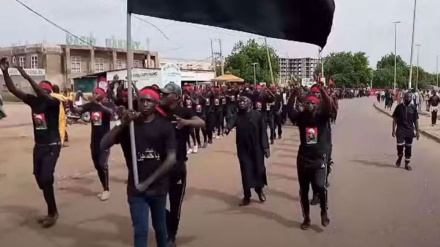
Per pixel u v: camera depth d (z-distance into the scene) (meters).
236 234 6.27
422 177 10.36
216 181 9.78
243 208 7.62
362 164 12.20
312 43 4.21
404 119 11.41
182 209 7.55
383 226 6.62
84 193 8.63
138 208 4.36
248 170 7.79
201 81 54.72
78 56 58.19
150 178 4.37
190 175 10.47
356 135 20.48
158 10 4.17
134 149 4.29
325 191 6.45
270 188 9.09
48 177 6.56
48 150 6.59
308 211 6.52
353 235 6.23
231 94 19.55
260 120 7.82
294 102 6.45
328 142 6.51
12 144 16.20
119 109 7.83
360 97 102.81
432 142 17.58
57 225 6.66
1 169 11.17
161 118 4.48
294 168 11.35
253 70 64.25
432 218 7.01
